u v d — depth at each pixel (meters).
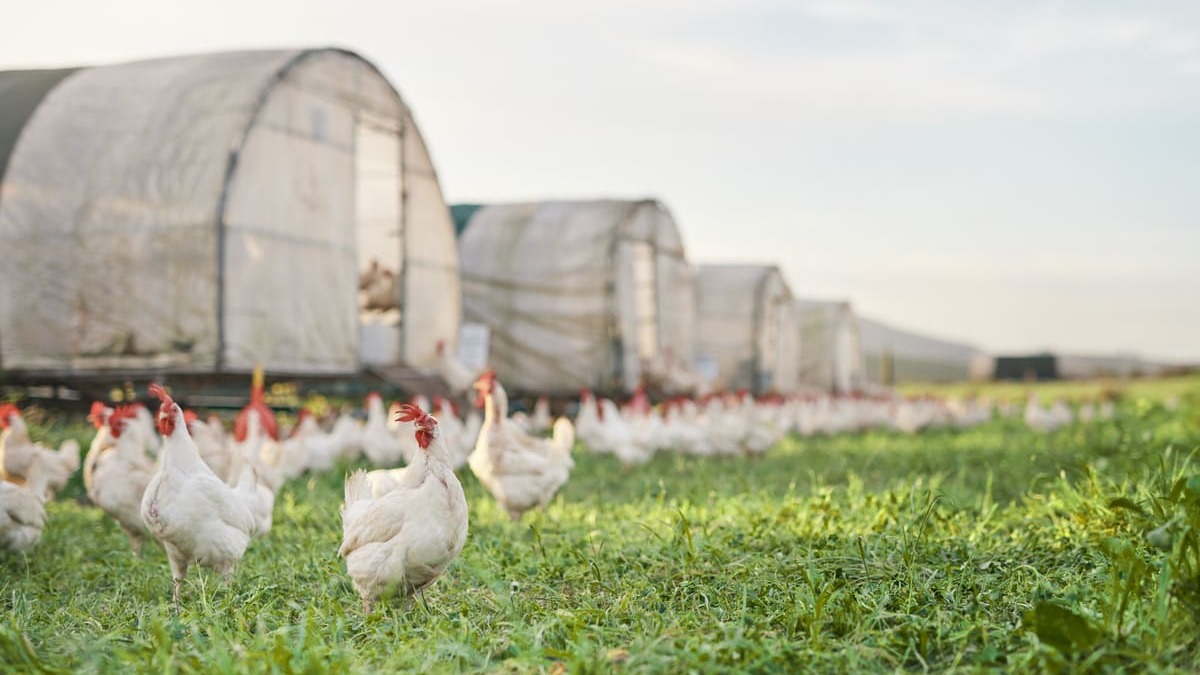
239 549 6.50
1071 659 4.28
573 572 6.66
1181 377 64.88
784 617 5.17
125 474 7.78
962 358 99.69
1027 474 12.64
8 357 15.15
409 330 19.11
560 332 23.89
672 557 6.82
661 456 16.89
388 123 18.38
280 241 15.33
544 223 24.83
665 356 26.72
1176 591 4.55
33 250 15.03
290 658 4.31
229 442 10.59
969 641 4.78
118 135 15.13
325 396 21.03
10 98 16.42
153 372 14.38
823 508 7.84
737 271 35.94
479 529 8.85
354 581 5.67
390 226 19.11
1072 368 87.25
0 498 7.14
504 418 9.66
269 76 15.03
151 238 14.36
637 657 4.35
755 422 16.77
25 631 5.23
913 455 16.08
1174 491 4.76
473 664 4.61
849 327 47.06
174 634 5.05
